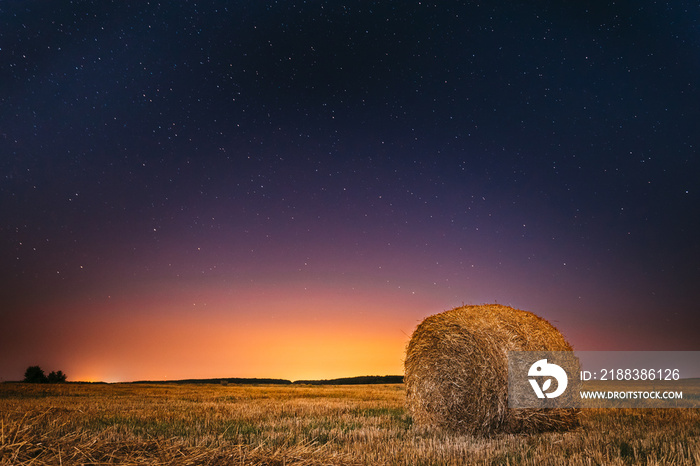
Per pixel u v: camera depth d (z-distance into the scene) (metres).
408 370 11.51
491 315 10.20
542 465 5.87
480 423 9.52
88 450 4.44
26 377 55.28
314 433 8.70
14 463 3.95
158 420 11.20
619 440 7.70
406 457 6.28
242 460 4.68
